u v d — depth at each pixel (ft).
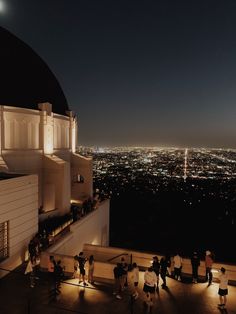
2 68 71.82
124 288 44.29
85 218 72.49
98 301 40.57
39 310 37.93
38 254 47.93
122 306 39.58
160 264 44.96
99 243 85.56
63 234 63.72
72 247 63.67
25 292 42.01
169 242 136.05
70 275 48.14
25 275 46.91
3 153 67.56
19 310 37.78
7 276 46.50
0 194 45.73
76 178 98.27
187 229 151.74
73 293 42.52
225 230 149.28
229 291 44.27
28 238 52.80
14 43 79.46
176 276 47.60
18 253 50.08
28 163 73.46
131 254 54.80
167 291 43.86
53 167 76.43
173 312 38.58
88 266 46.24
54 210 73.87
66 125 91.30
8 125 69.00
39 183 76.38
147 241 137.69
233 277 47.75
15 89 72.64
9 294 41.42
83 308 38.83
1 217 46.03
